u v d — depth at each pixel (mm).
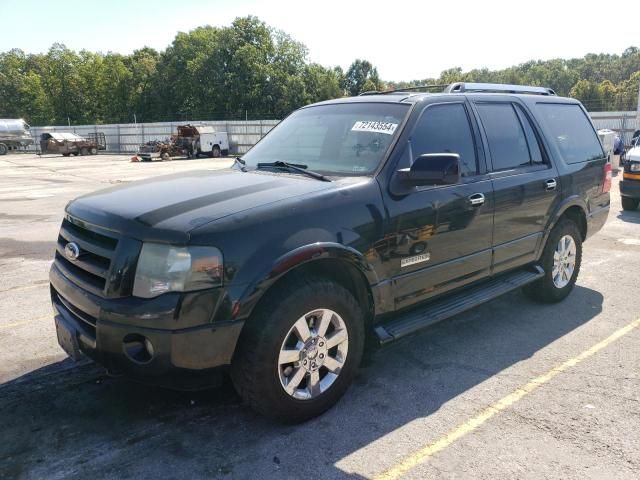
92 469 2715
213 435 3018
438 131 3891
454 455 2830
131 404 3350
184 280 2629
